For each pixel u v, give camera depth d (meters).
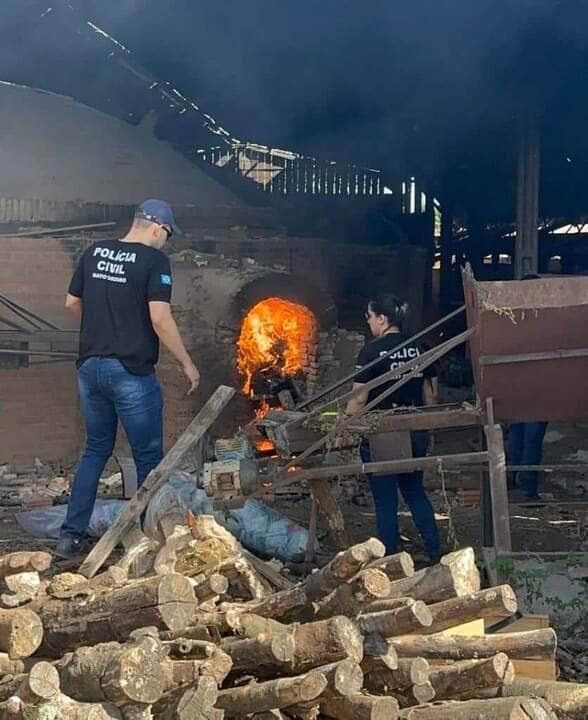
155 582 2.96
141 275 5.67
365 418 5.95
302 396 10.88
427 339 16.61
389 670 3.00
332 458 6.65
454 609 3.14
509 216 16.81
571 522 7.80
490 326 5.38
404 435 5.95
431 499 8.77
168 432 10.39
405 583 3.24
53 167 14.34
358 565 2.99
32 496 8.74
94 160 14.94
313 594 3.14
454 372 15.74
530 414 5.79
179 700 2.67
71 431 10.80
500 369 5.55
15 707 2.48
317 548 6.65
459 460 5.64
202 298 10.62
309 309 11.07
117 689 2.48
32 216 12.55
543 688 3.14
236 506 5.77
